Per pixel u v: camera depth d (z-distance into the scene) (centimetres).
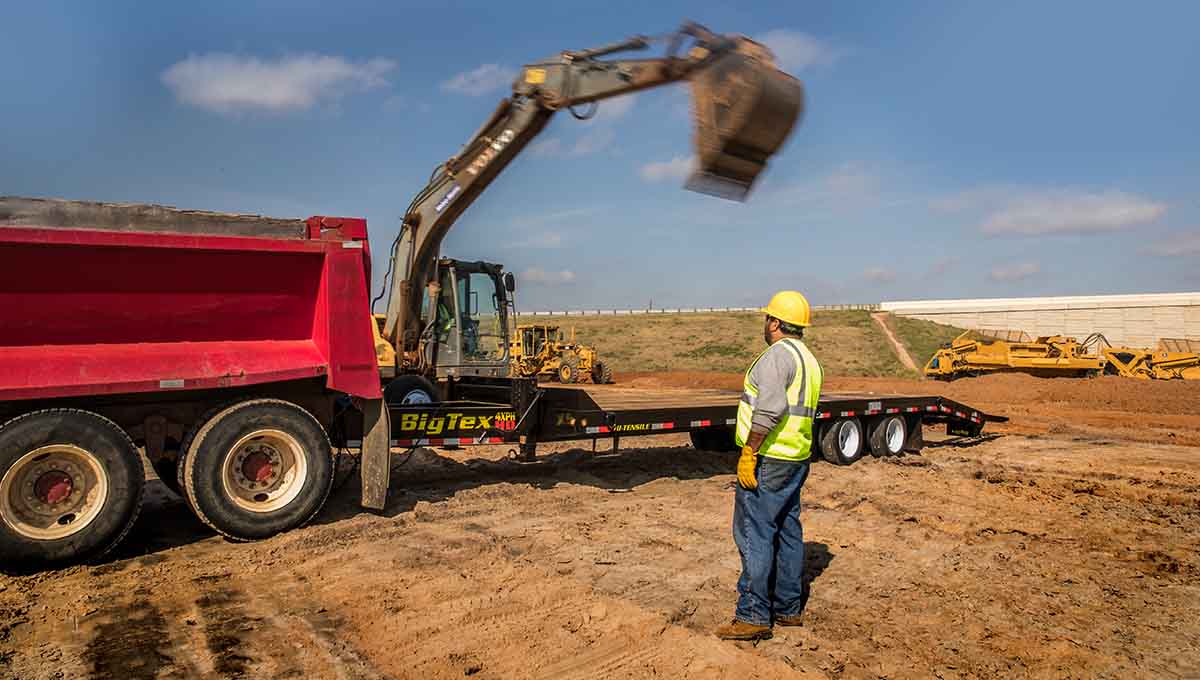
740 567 575
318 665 397
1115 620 478
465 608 480
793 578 457
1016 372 2861
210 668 391
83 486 566
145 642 423
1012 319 6384
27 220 554
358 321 689
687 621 465
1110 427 1644
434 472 962
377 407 706
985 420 1380
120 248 586
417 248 996
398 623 455
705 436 1177
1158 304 5762
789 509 459
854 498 834
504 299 1282
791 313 449
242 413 628
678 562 585
